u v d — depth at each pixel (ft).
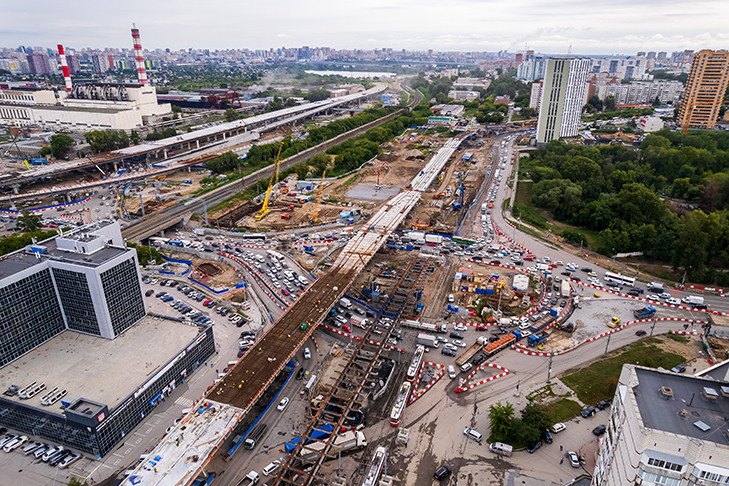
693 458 309.01
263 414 582.35
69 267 613.93
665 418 333.83
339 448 524.11
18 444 543.39
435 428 565.12
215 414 527.81
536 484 489.67
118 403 538.06
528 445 537.24
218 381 581.53
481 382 639.76
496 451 529.45
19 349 609.83
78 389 559.79
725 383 372.99
